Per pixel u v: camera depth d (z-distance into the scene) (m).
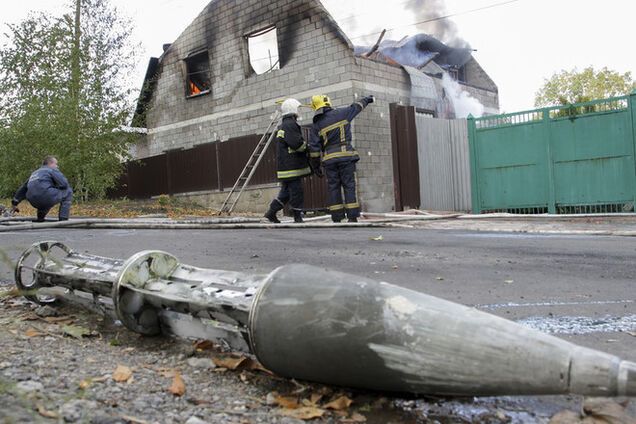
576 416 1.90
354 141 13.72
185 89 18.28
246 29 16.19
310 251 5.88
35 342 2.61
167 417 1.82
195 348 2.56
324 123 9.05
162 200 15.73
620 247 5.79
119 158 18.44
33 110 16.47
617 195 10.97
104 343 2.65
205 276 2.57
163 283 2.54
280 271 2.03
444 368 1.63
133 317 2.53
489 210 12.45
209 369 2.32
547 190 11.71
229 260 5.33
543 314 3.25
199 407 1.93
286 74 15.23
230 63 16.75
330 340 1.79
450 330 1.65
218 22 17.02
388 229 8.23
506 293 3.82
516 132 12.04
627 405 1.97
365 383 1.81
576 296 3.70
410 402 2.01
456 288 3.99
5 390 1.88
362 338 1.75
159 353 2.51
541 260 5.12
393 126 13.44
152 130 19.52
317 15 14.41
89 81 17.23
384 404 2.00
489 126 12.38
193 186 17.12
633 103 10.75
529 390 1.53
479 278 4.34
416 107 15.70
